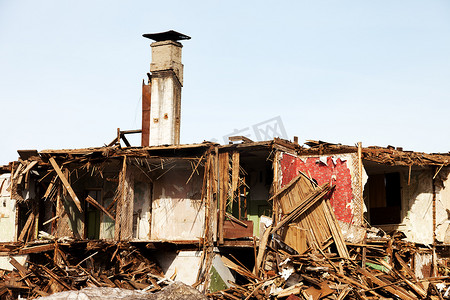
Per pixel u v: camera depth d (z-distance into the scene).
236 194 24.09
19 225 26.27
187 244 23.16
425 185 24.86
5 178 26.98
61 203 24.31
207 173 22.83
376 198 26.11
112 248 23.41
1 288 21.97
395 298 19.61
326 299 19.11
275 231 22.02
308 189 22.47
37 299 19.11
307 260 20.84
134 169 25.00
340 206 22.47
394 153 23.20
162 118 26.20
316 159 23.34
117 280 21.84
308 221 22.34
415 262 23.53
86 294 19.31
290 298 19.20
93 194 26.83
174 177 25.50
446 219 24.16
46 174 25.59
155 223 25.41
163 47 26.84
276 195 22.28
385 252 21.86
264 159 25.25
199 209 24.70
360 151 22.48
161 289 20.70
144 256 23.52
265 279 20.64
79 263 22.61
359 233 21.91
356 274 20.58
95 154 24.28
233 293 20.55
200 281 21.72
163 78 26.58
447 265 24.14
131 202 24.20
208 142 22.81
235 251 24.12
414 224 24.92
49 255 23.86
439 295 19.91
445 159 23.88
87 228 26.48
